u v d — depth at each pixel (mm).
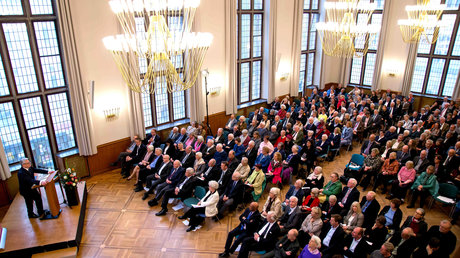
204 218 6766
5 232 5941
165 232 6605
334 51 7887
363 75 15930
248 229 5723
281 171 7953
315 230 5488
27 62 7801
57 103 8461
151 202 7547
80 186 7977
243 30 12211
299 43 13859
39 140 8352
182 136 9898
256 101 13508
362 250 5078
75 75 8133
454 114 10781
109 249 6109
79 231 6395
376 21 14727
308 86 15859
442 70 13547
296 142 9672
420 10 9312
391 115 12070
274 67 13172
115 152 9492
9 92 7645
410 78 14125
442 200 6742
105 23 8547
